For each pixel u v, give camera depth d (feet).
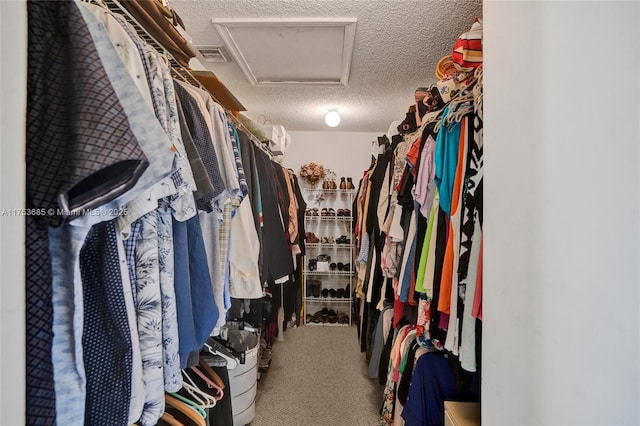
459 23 5.23
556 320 1.78
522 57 2.09
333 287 12.57
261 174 5.51
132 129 1.62
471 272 2.90
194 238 2.70
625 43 1.42
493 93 2.46
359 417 6.24
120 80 1.63
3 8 1.28
